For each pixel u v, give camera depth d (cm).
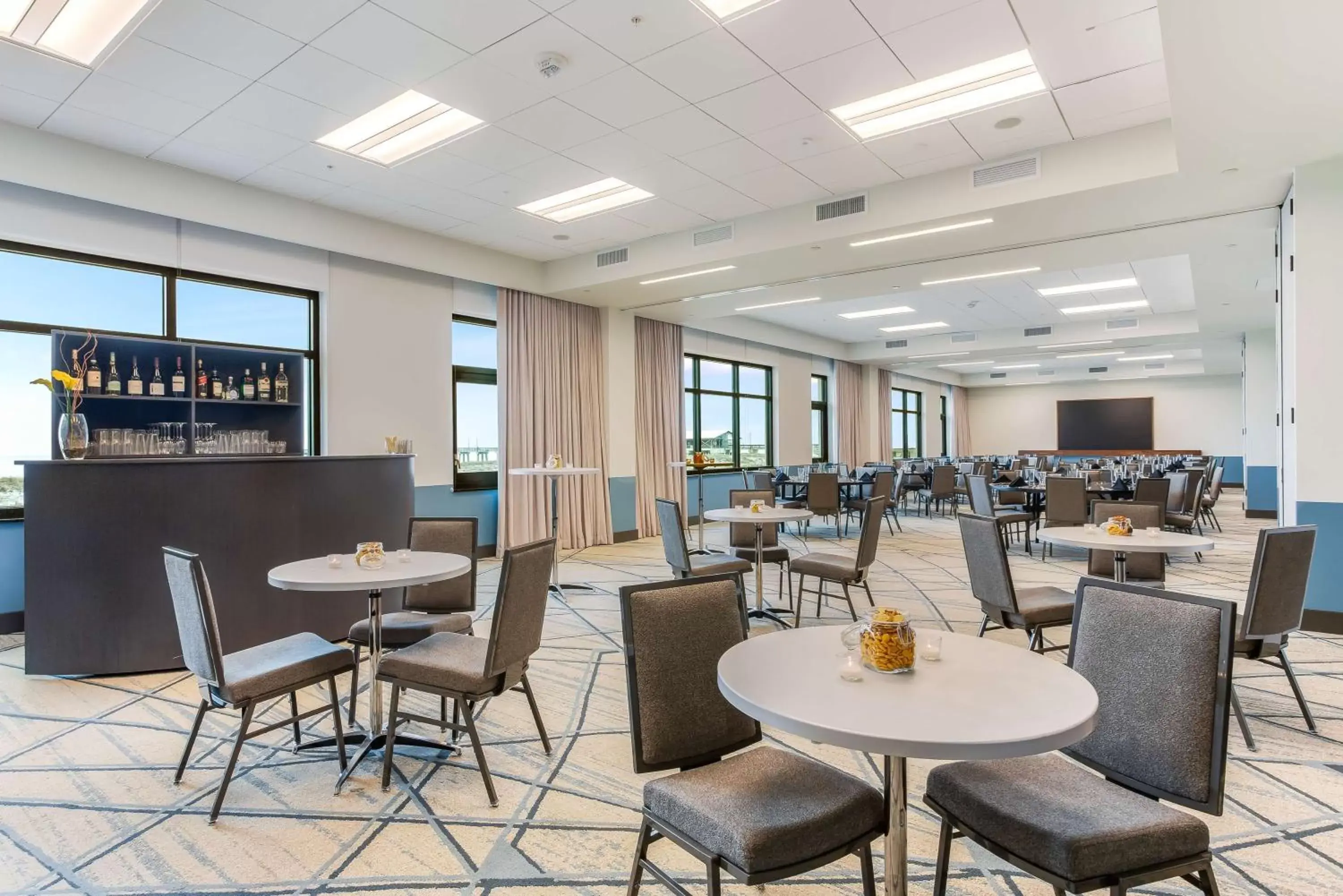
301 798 268
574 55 383
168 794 272
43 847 236
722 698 204
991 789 172
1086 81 414
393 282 719
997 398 2122
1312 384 465
